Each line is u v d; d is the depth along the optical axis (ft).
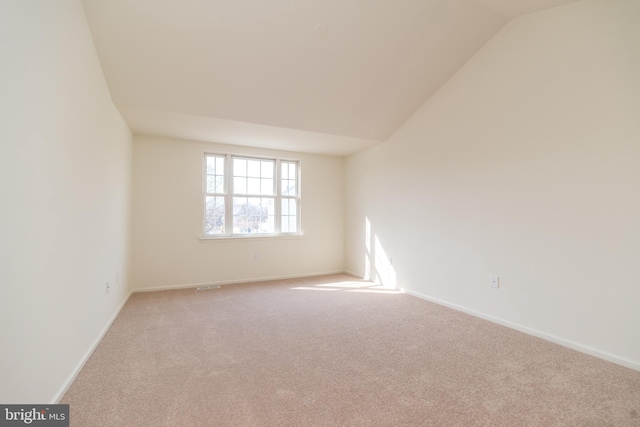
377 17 8.47
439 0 8.23
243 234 15.79
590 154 7.40
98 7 7.02
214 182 15.20
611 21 7.04
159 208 13.80
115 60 8.32
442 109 11.53
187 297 12.56
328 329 9.07
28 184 4.40
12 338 3.97
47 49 4.99
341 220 18.20
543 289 8.36
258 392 5.76
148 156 13.64
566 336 7.84
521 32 8.86
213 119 11.42
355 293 13.33
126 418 4.96
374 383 6.08
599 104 7.23
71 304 6.09
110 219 9.36
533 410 5.21
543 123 8.36
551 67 8.18
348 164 17.88
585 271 7.49
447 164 11.37
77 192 6.41
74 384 6.00
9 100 3.90
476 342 8.11
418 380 6.19
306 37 8.71
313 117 12.09
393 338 8.38
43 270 4.88
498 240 9.53
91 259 7.43
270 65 9.41
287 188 17.03
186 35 8.08
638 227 6.64
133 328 9.09
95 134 7.73
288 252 16.67
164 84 9.40
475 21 8.99
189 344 7.97
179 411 5.16
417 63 10.23
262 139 14.25
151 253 13.65
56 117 5.36
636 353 6.64
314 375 6.40
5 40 3.79
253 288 14.19
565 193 7.89
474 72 10.28
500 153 9.47
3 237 3.77
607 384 6.03
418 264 12.70
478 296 10.18
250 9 7.76
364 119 12.73
